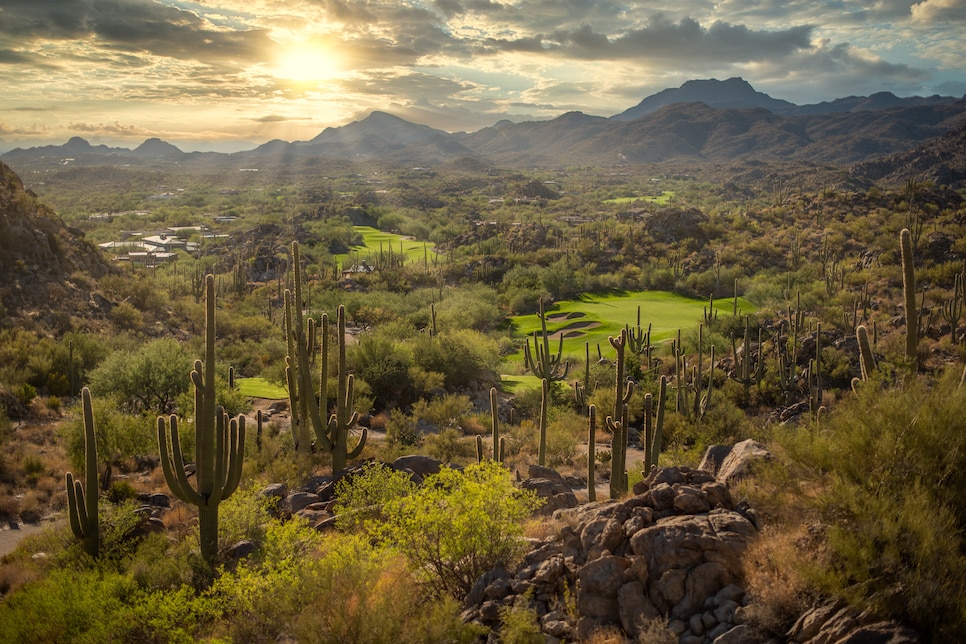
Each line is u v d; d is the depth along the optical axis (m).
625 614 6.93
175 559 12.73
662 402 16.12
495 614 7.70
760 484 8.52
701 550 7.14
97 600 10.14
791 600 6.27
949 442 6.91
